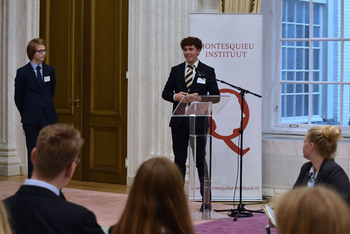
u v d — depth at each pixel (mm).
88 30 7867
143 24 7383
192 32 6590
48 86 6047
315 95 6891
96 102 7848
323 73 6852
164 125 7285
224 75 6574
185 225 1724
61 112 8109
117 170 7684
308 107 6918
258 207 6211
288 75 7027
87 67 7895
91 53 7852
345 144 6438
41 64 6035
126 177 7617
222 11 6863
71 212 2059
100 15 7766
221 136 6574
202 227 5121
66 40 8055
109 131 7750
